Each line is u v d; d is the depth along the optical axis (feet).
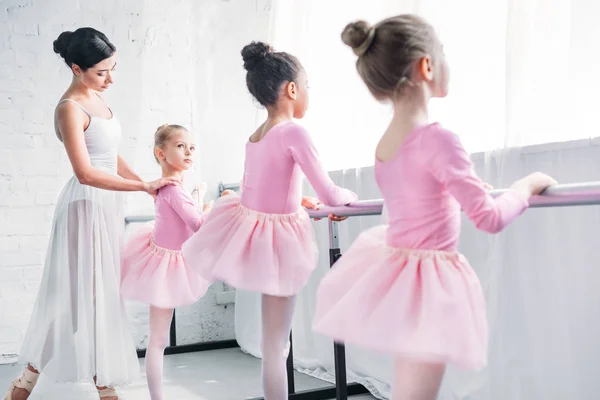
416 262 3.61
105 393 6.79
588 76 5.35
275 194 5.24
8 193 10.12
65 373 6.53
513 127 5.61
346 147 8.75
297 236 5.24
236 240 5.20
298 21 9.54
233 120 11.32
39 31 10.31
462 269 3.61
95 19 10.58
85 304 6.59
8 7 10.19
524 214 5.53
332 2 9.00
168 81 10.95
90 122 6.70
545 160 5.41
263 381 5.16
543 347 5.42
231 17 11.37
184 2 11.09
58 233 6.74
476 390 6.10
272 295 5.09
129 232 10.52
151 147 10.81
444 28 6.73
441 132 3.61
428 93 3.88
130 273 6.75
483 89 6.48
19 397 6.77
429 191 3.67
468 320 3.40
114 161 7.01
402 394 3.59
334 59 8.96
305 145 5.10
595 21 5.29
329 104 9.08
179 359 10.24
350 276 3.93
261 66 5.40
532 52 5.62
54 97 10.35
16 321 10.08
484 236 6.15
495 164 5.97
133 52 10.74
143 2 10.82
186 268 6.69
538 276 5.46
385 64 3.81
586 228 5.08
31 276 10.17
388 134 3.96
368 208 4.93
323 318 3.75
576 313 5.16
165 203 6.72
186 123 11.03
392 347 3.41
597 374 5.02
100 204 6.76
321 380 8.55
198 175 11.08
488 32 6.44
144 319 10.75
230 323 11.37
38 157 10.26
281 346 5.18
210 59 11.23
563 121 5.54
